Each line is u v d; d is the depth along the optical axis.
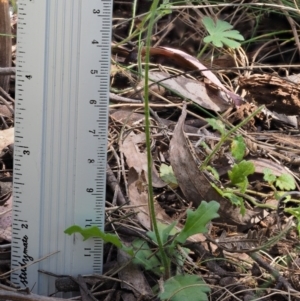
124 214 0.34
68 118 0.30
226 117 0.41
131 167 0.35
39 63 0.30
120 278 0.31
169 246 0.31
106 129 0.30
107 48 0.29
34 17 0.29
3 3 0.39
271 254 0.33
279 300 0.31
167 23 0.50
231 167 0.37
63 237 0.31
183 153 0.35
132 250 0.30
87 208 0.31
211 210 0.30
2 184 0.35
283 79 0.41
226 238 0.33
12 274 0.31
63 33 0.29
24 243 0.31
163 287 0.29
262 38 0.50
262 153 0.38
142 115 0.40
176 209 0.35
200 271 0.32
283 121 0.42
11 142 0.37
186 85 0.42
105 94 0.30
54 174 0.30
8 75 0.39
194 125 0.41
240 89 0.43
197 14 0.50
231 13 0.51
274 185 0.37
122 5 0.52
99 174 0.30
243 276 0.32
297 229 0.33
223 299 0.31
